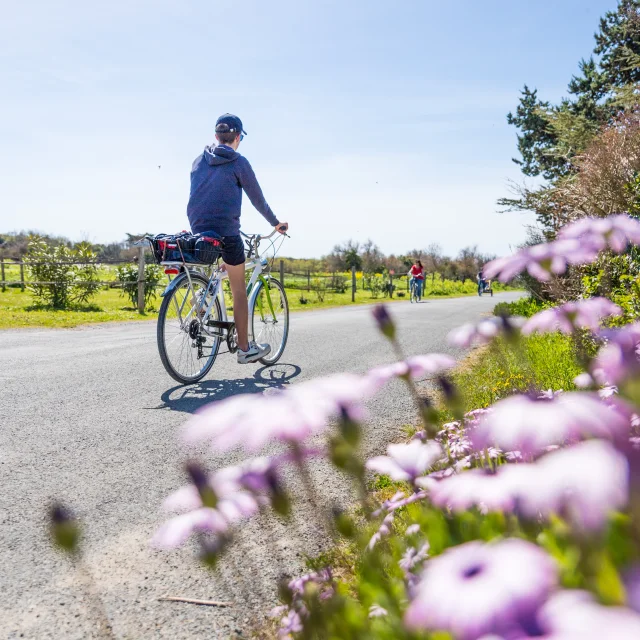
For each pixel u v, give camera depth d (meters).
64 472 3.05
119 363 6.13
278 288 6.21
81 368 5.82
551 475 0.54
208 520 0.97
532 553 0.48
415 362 1.08
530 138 20.84
